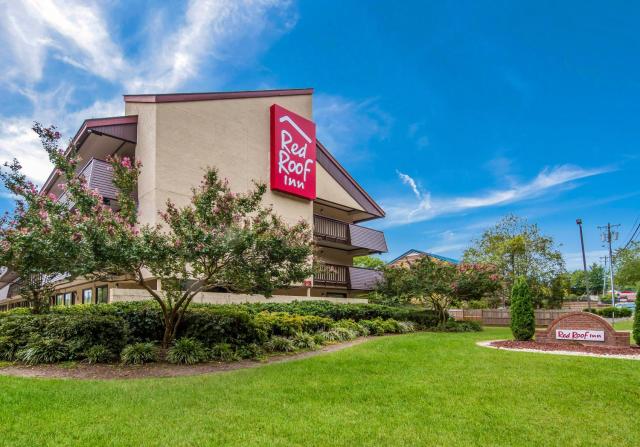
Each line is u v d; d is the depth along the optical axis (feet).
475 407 17.04
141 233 25.80
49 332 26.96
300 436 13.65
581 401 17.99
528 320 39.24
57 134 27.12
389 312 54.03
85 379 21.61
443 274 55.93
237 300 47.11
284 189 56.03
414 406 17.12
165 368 24.73
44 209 26.18
